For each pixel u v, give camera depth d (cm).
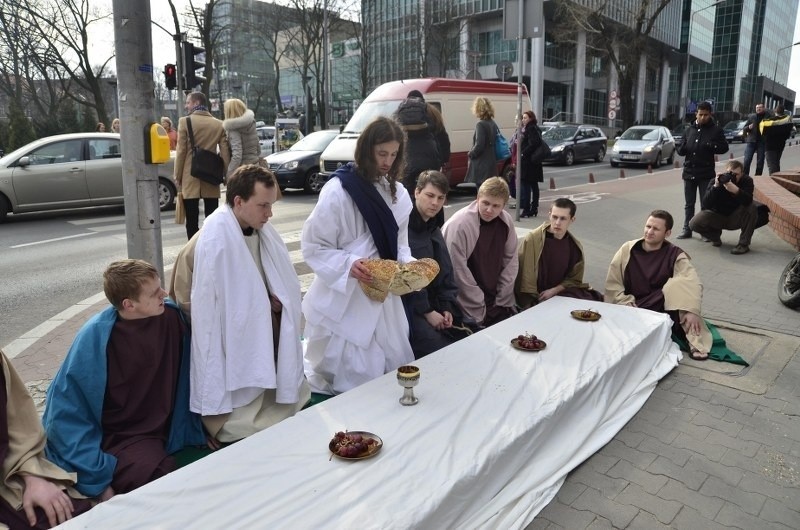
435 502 206
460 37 4731
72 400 250
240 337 283
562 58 4878
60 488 230
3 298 617
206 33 2806
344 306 326
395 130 315
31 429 233
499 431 257
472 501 233
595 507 263
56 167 1063
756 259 706
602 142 2323
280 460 229
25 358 448
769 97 9794
